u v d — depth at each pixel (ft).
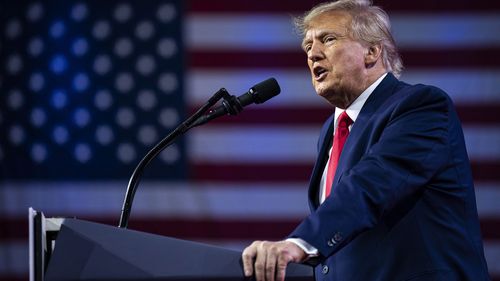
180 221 62.34
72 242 19.58
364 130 26.14
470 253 25.12
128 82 63.57
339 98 28.02
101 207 62.85
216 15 63.36
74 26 64.18
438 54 62.08
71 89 63.72
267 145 62.18
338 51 27.53
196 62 63.16
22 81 63.82
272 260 20.44
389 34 28.45
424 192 25.17
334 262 25.18
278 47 62.80
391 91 27.27
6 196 63.05
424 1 62.49
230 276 20.16
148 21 63.82
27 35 64.18
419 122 24.93
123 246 19.80
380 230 24.80
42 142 63.52
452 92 61.77
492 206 60.80
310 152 61.98
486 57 61.82
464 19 62.13
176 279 19.70
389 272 24.41
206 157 62.49
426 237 24.77
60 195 63.10
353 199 22.48
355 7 28.17
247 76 62.85
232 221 62.08
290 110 62.23
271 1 63.21
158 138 62.95
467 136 61.36
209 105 27.09
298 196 61.93
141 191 62.59
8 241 62.75
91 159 63.21
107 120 63.36
